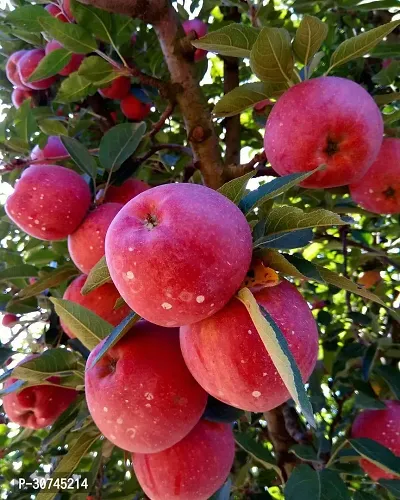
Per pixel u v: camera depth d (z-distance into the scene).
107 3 0.31
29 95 0.55
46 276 0.40
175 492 0.27
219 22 0.50
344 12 0.53
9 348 0.44
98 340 0.29
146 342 0.25
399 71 0.49
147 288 0.18
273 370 0.20
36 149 0.45
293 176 0.23
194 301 0.18
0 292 0.55
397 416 0.40
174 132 0.60
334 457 0.38
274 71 0.30
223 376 0.20
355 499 0.37
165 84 0.34
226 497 0.38
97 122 0.54
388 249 0.60
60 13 0.45
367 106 0.28
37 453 0.56
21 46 0.58
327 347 0.54
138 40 0.51
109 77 0.37
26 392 0.40
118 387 0.24
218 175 0.34
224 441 0.29
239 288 0.20
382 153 0.34
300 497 0.31
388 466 0.34
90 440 0.31
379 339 0.45
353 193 0.37
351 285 0.23
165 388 0.24
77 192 0.36
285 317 0.20
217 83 0.63
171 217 0.18
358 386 0.42
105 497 0.44
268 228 0.23
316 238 0.51
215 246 0.18
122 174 0.39
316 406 0.46
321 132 0.27
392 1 0.47
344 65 0.52
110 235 0.19
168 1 0.33
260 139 0.61
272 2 0.53
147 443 0.24
